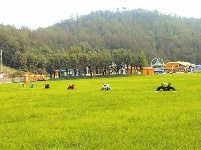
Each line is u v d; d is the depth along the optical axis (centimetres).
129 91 4331
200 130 1503
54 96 3819
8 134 1562
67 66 15900
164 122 1722
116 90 4669
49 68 15900
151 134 1452
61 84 7944
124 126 1650
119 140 1364
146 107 2420
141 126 1633
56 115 2156
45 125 1767
